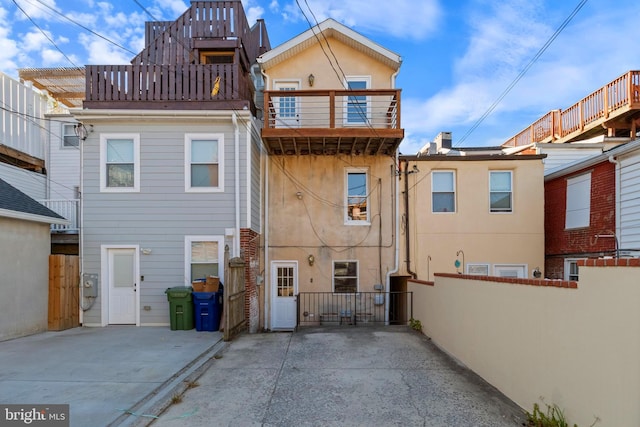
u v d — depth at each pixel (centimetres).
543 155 1104
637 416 254
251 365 579
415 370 550
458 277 606
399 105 969
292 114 1093
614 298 278
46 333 807
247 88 1042
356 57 1105
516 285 425
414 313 902
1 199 752
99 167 913
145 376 513
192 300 853
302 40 1074
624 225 880
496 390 468
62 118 1383
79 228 907
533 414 373
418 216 1098
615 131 1388
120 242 907
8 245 736
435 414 398
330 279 1062
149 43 1105
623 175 887
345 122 1073
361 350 666
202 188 915
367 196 1090
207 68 934
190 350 659
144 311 897
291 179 1082
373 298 1053
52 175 1363
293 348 681
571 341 328
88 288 898
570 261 1060
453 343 626
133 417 386
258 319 1017
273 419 388
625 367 266
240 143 922
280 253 1066
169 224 910
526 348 403
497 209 1114
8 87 1198
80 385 476
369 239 1073
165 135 921
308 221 1074
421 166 1109
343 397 446
